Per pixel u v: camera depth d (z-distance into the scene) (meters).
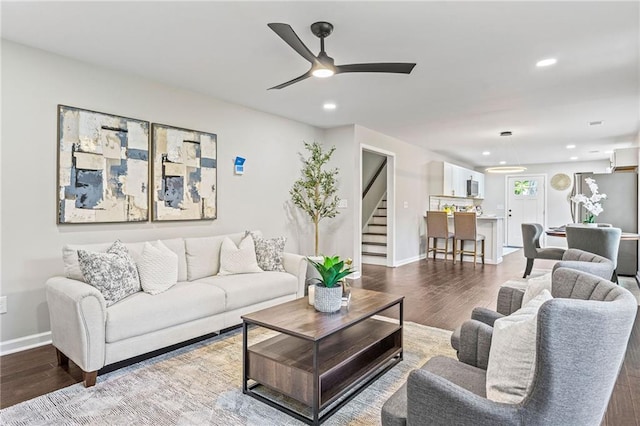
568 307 1.02
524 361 1.23
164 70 3.35
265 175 4.82
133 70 3.34
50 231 2.95
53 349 2.85
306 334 1.94
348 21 2.46
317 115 4.99
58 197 2.97
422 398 1.20
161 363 2.62
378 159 8.05
